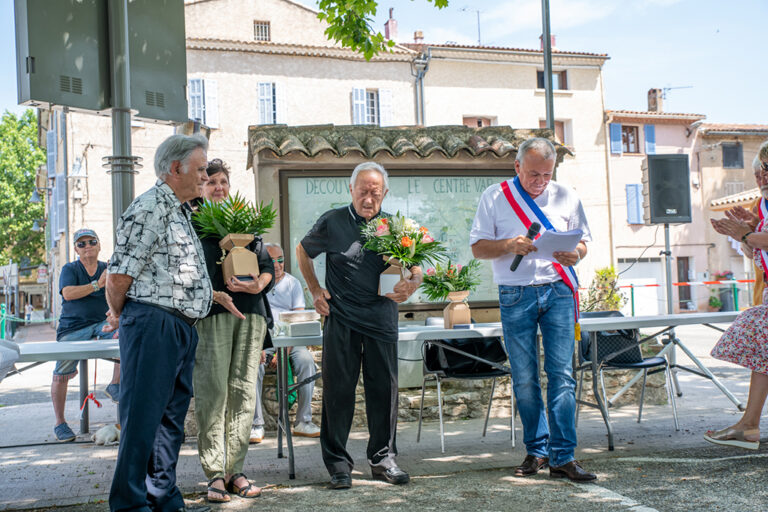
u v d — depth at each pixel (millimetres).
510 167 6930
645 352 6559
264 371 5586
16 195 44406
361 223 4145
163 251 3195
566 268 4156
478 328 4777
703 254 28500
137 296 3123
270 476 4270
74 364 5660
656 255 27844
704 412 6066
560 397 4043
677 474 4000
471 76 25312
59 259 25703
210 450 3744
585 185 26969
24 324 36844
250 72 22844
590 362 5039
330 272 4117
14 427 6285
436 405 6129
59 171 24859
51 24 4465
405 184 6668
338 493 3836
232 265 3711
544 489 3795
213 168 4555
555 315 4121
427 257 4098
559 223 4230
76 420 6586
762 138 29359
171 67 5141
